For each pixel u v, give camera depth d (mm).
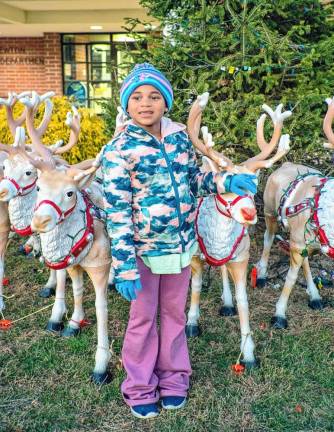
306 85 4117
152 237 2379
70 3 10102
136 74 2295
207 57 4398
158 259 2410
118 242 2287
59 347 3217
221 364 3023
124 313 3660
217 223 2688
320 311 3688
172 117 4152
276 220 3912
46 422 2557
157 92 2289
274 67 4152
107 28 11727
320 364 3027
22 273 4426
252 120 4094
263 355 3104
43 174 2523
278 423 2547
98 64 12539
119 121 2996
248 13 4293
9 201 3289
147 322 2537
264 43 4090
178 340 2682
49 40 12344
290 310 3705
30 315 3639
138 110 2277
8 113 3447
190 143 2486
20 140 3221
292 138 4188
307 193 3232
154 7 4570
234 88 4258
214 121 4074
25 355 3131
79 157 5727
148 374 2607
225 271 3611
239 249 2842
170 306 2590
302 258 3311
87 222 2682
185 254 2451
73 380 2885
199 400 2703
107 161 2289
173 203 2342
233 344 3244
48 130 5586
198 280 3275
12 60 12906
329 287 4105
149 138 2291
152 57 4461
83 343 3223
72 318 3359
